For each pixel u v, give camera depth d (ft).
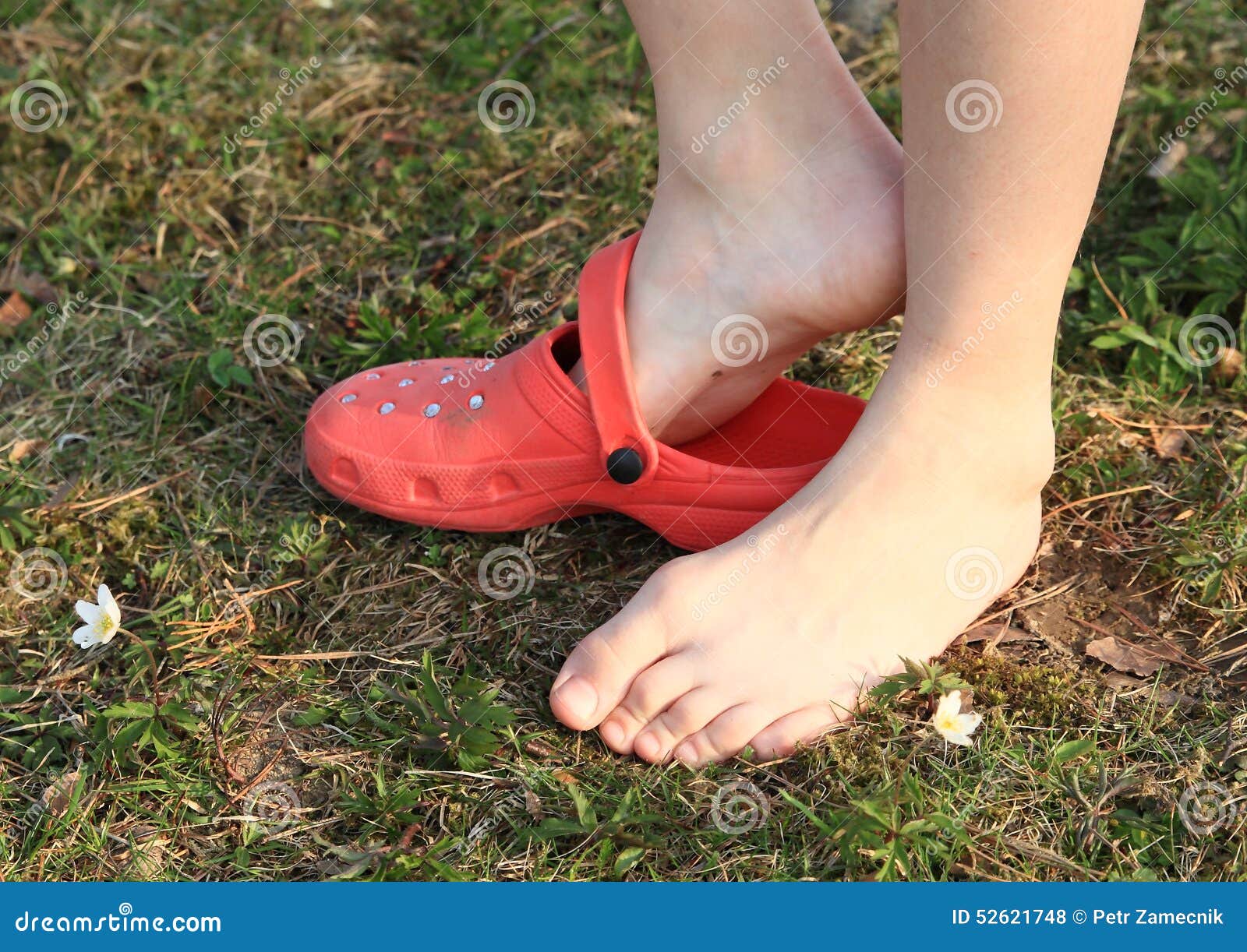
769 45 3.22
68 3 4.98
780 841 3.20
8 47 4.79
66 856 3.23
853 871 3.14
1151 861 3.14
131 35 4.82
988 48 2.97
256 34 4.83
